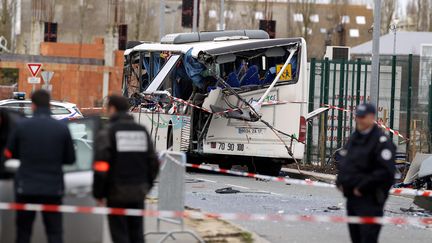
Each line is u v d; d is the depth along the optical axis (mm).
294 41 57031
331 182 57031
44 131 21703
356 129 24609
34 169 21547
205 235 29781
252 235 30688
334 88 69062
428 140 65062
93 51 158000
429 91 66188
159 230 29297
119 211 22734
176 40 60875
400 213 40156
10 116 23734
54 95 141875
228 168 61656
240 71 56500
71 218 22562
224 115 55906
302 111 57281
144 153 22969
